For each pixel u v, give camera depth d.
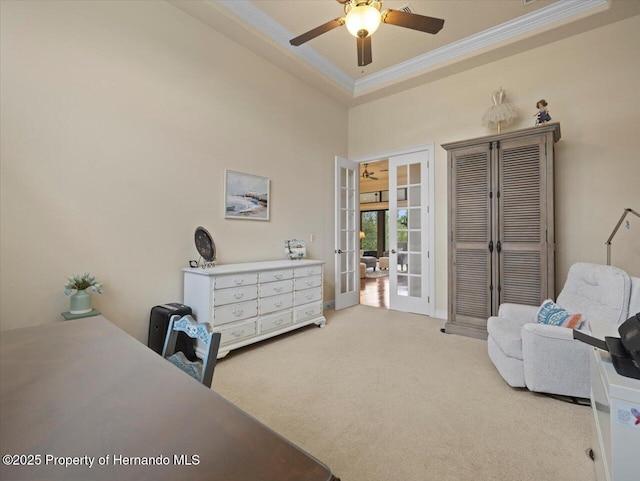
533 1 2.91
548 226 2.85
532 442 1.60
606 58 2.98
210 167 3.07
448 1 2.90
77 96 2.22
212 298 2.57
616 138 2.93
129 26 2.48
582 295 2.27
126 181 2.47
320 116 4.48
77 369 0.85
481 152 3.21
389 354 2.78
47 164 2.09
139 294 2.55
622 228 2.89
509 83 3.53
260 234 3.59
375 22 2.07
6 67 1.94
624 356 1.13
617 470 0.99
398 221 4.54
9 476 0.45
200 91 2.98
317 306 3.59
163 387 0.75
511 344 2.13
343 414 1.84
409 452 1.52
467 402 1.98
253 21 3.12
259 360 2.65
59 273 2.14
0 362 0.90
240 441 0.54
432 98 4.15
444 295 4.03
